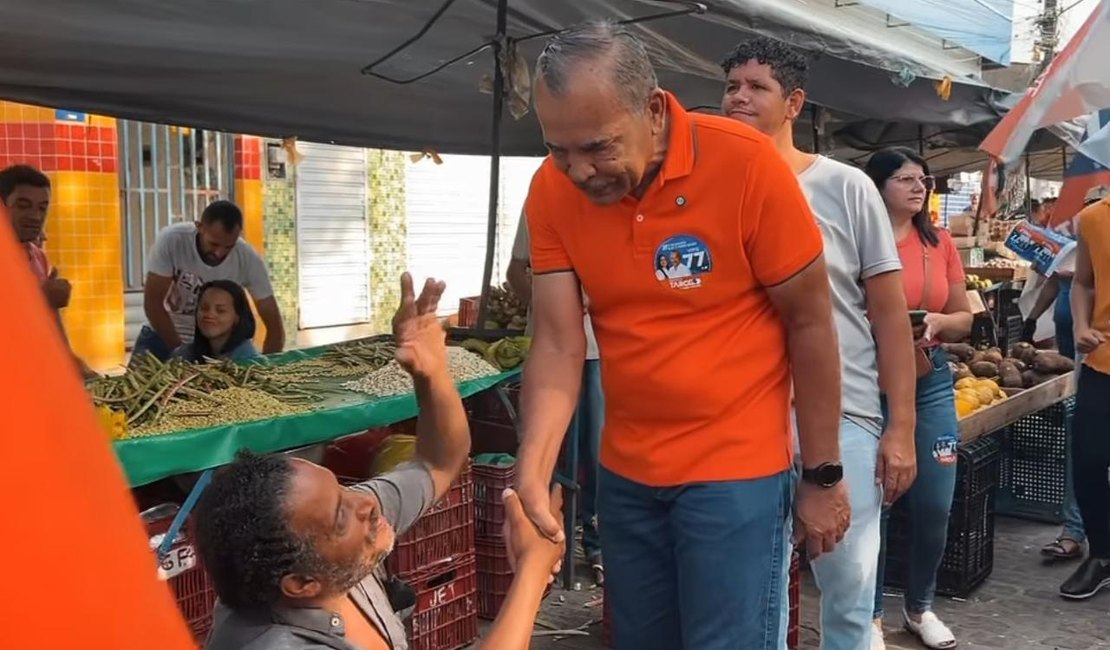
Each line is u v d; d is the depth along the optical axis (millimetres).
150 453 3291
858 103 7461
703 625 2160
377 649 2227
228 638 2018
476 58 5426
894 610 4863
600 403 5129
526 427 2219
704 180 2020
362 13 4500
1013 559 5715
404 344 2631
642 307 2141
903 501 4988
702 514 2123
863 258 3035
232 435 3531
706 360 2100
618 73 1844
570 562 5195
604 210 2107
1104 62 3680
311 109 6898
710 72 5844
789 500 2223
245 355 5289
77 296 9430
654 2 4082
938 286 4043
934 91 7852
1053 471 6363
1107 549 5043
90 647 478
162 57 5215
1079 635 4648
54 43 4801
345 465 4387
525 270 5855
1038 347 8406
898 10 7562
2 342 461
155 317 6234
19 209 5199
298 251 11695
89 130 9422
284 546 1964
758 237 2045
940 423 4164
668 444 2162
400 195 12891
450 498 4309
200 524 2035
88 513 483
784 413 2207
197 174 10727
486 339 5316
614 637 2381
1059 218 4977
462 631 4410
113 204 9695
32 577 461
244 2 4230
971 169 13109
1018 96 9211
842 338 3053
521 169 14594
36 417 468
